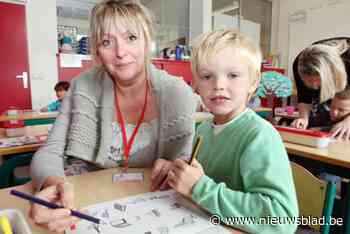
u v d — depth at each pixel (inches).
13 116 96.0
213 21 204.4
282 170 22.1
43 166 31.6
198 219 22.0
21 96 163.9
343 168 48.0
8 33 156.8
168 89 39.6
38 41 165.2
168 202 24.7
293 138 56.7
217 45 26.9
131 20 34.3
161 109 39.0
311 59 63.7
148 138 39.0
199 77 28.4
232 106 27.5
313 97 70.2
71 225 20.7
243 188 24.0
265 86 103.0
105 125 37.9
